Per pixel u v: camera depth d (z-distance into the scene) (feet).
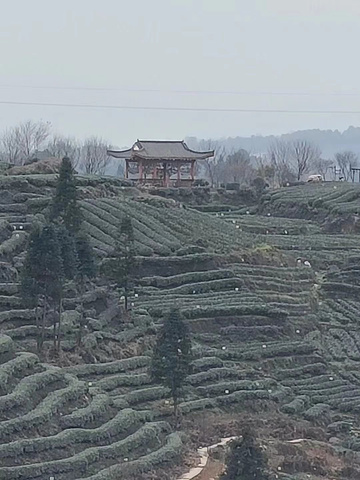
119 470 168.45
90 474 167.73
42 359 220.43
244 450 148.66
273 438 214.07
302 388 251.60
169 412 214.69
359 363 272.51
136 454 182.70
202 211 457.27
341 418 235.81
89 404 196.13
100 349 239.09
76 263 235.81
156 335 253.65
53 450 170.71
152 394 220.43
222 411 227.20
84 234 269.64
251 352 263.08
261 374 253.03
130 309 268.21
